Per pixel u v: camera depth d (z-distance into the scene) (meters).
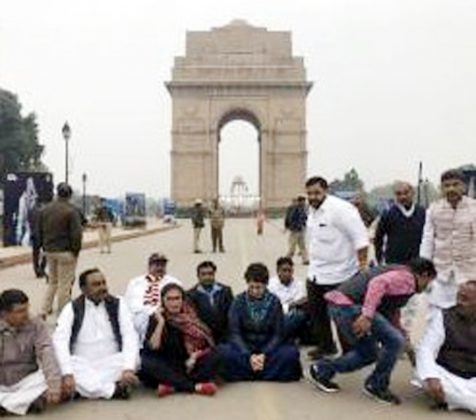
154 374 13.70
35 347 12.91
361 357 13.60
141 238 64.62
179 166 131.62
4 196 44.06
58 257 20.61
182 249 49.38
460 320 13.04
